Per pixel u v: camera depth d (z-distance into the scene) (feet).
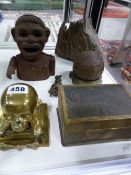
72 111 1.39
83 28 2.33
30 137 1.43
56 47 2.54
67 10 3.22
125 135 1.52
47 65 2.08
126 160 1.44
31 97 1.34
